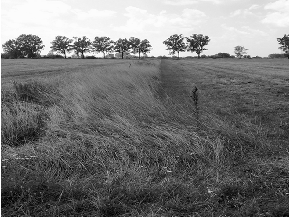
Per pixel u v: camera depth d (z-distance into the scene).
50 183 3.66
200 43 127.56
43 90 9.81
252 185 3.63
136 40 138.25
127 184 3.69
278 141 5.34
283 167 4.15
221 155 4.62
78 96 8.34
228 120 6.90
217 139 5.28
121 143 5.25
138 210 3.19
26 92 9.24
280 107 8.40
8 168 4.16
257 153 4.80
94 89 9.74
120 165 4.20
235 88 13.23
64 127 6.29
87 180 3.89
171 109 7.81
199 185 3.73
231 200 3.34
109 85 10.84
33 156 4.61
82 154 4.80
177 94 11.52
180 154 4.73
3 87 10.59
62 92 9.25
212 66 39.09
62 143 5.15
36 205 3.29
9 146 5.07
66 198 3.44
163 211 3.15
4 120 6.11
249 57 115.38
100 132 5.97
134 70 17.39
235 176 3.96
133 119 6.70
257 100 9.74
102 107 7.70
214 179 3.88
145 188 3.56
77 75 13.18
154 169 4.28
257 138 5.41
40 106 7.95
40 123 6.53
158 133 5.69
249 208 3.10
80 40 133.62
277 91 11.78
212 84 15.23
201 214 3.07
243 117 7.35
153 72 20.27
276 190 3.51
